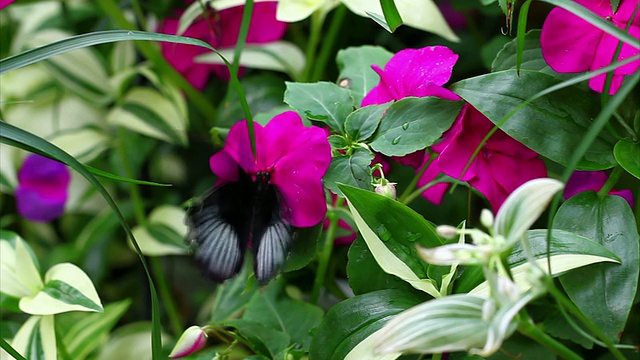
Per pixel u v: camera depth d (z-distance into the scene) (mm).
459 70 1083
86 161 1157
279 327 919
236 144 849
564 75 866
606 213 830
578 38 833
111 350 1057
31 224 1264
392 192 833
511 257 807
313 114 867
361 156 841
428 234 817
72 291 922
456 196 1010
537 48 878
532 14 1020
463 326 716
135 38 800
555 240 808
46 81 1202
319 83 881
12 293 928
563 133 829
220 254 844
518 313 728
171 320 1146
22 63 785
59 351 980
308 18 1119
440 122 837
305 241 853
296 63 1067
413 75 859
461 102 840
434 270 817
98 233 1169
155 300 794
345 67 934
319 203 841
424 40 1115
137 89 1134
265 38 1068
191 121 1169
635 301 870
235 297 972
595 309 807
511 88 833
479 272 810
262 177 846
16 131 771
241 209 845
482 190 854
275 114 914
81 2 1215
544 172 854
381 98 884
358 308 821
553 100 833
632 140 836
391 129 846
